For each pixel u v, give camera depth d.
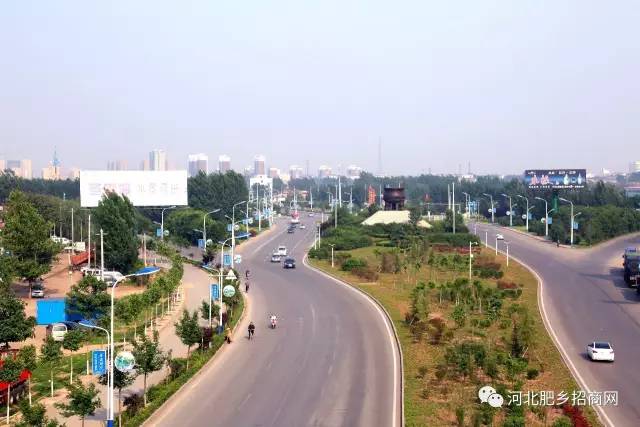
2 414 42.97
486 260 109.44
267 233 173.25
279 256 122.12
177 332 55.56
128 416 41.06
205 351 56.12
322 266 113.19
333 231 144.38
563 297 80.25
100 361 38.69
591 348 52.12
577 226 139.75
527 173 167.75
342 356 55.22
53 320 63.84
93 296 64.06
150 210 165.88
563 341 58.59
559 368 49.88
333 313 73.94
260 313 74.44
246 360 54.53
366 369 51.03
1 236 84.44
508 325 63.06
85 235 139.50
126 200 104.12
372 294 84.62
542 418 38.53
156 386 46.69
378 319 70.44
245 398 44.22
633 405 41.28
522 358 49.84
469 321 65.19
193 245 141.38
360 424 38.69
